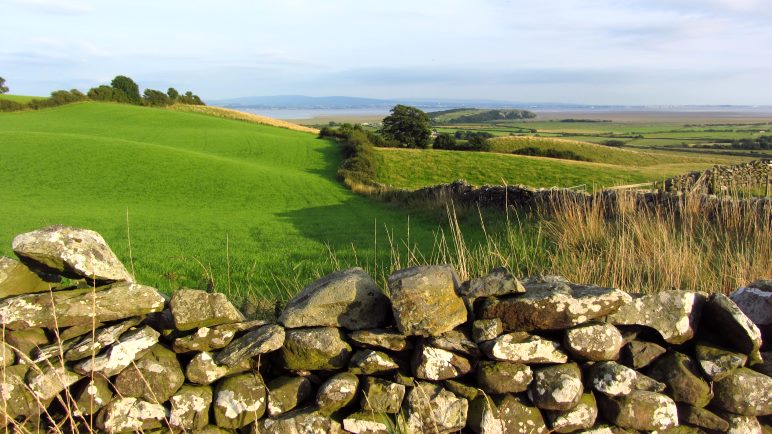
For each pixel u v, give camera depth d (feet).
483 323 8.88
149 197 93.30
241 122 252.83
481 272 16.38
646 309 9.03
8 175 102.78
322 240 45.65
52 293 8.74
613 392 8.70
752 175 41.14
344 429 8.93
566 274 16.26
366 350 9.14
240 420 8.94
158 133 193.06
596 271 16.26
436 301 8.80
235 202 91.15
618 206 28.96
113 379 8.73
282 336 9.04
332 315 9.32
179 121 228.43
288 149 175.42
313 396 9.34
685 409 9.00
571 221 25.50
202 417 8.89
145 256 35.47
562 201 36.81
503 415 8.71
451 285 9.09
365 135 204.74
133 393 8.73
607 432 8.86
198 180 109.50
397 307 8.79
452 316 8.83
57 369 8.48
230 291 21.54
